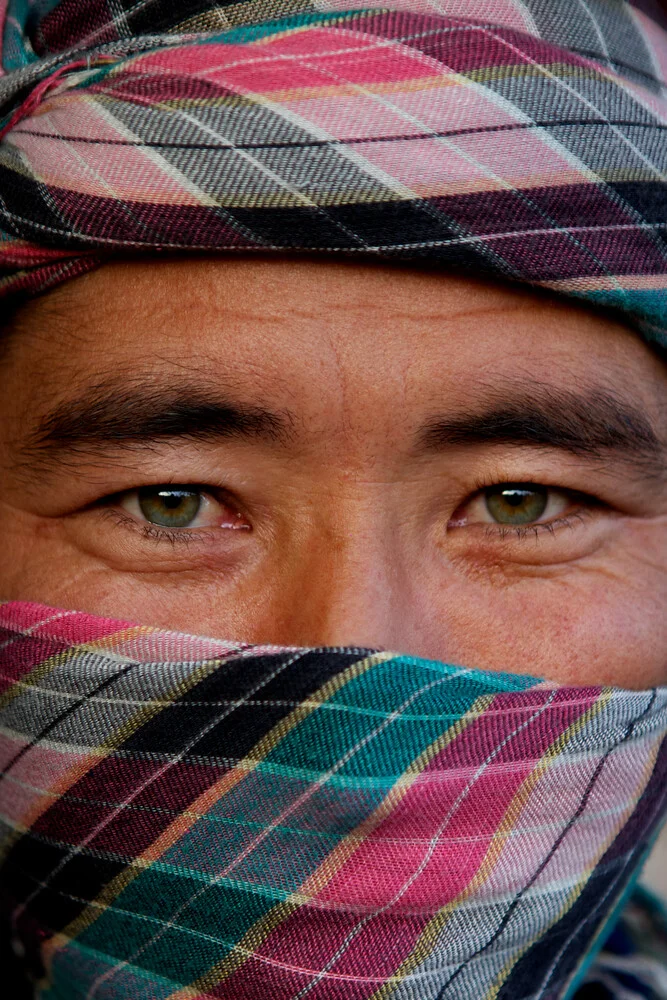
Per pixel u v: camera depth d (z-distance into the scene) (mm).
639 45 671
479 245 646
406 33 649
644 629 683
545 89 650
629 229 653
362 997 655
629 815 672
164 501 671
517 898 659
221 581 669
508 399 655
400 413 653
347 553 658
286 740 648
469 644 669
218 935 656
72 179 650
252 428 654
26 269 658
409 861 650
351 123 643
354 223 643
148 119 647
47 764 661
